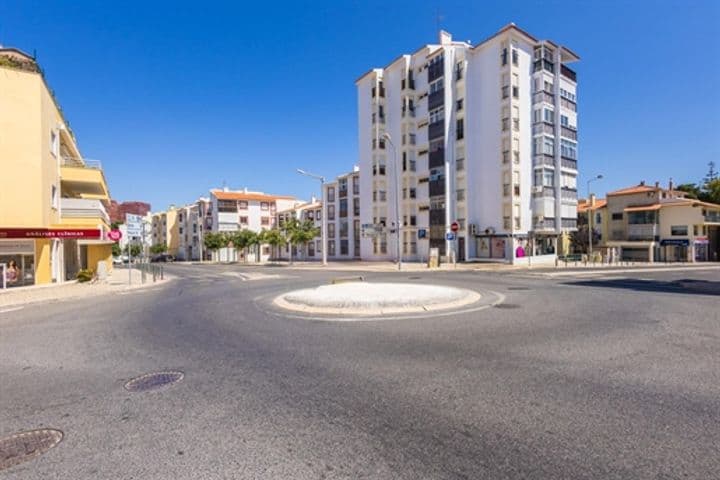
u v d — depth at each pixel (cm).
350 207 5428
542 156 3556
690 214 4097
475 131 3734
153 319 974
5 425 380
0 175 1769
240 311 1061
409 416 379
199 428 363
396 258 4353
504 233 3450
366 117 4603
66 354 646
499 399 415
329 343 674
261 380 494
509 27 3412
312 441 334
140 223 2208
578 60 3988
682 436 328
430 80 4003
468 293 1238
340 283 1512
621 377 477
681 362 533
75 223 2128
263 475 284
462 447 318
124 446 333
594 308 989
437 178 3906
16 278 1836
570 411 382
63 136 2450
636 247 4422
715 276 1994
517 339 675
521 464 291
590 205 5072
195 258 8006
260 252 6962
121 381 504
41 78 1891
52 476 290
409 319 871
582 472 279
